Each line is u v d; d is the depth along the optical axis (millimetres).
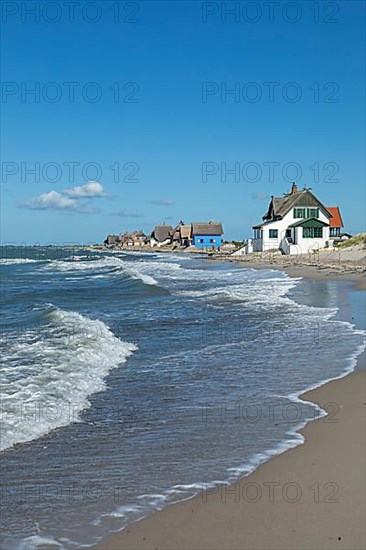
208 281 35469
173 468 6020
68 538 4594
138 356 12289
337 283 29469
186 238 128625
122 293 28797
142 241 182625
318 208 67625
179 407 8406
